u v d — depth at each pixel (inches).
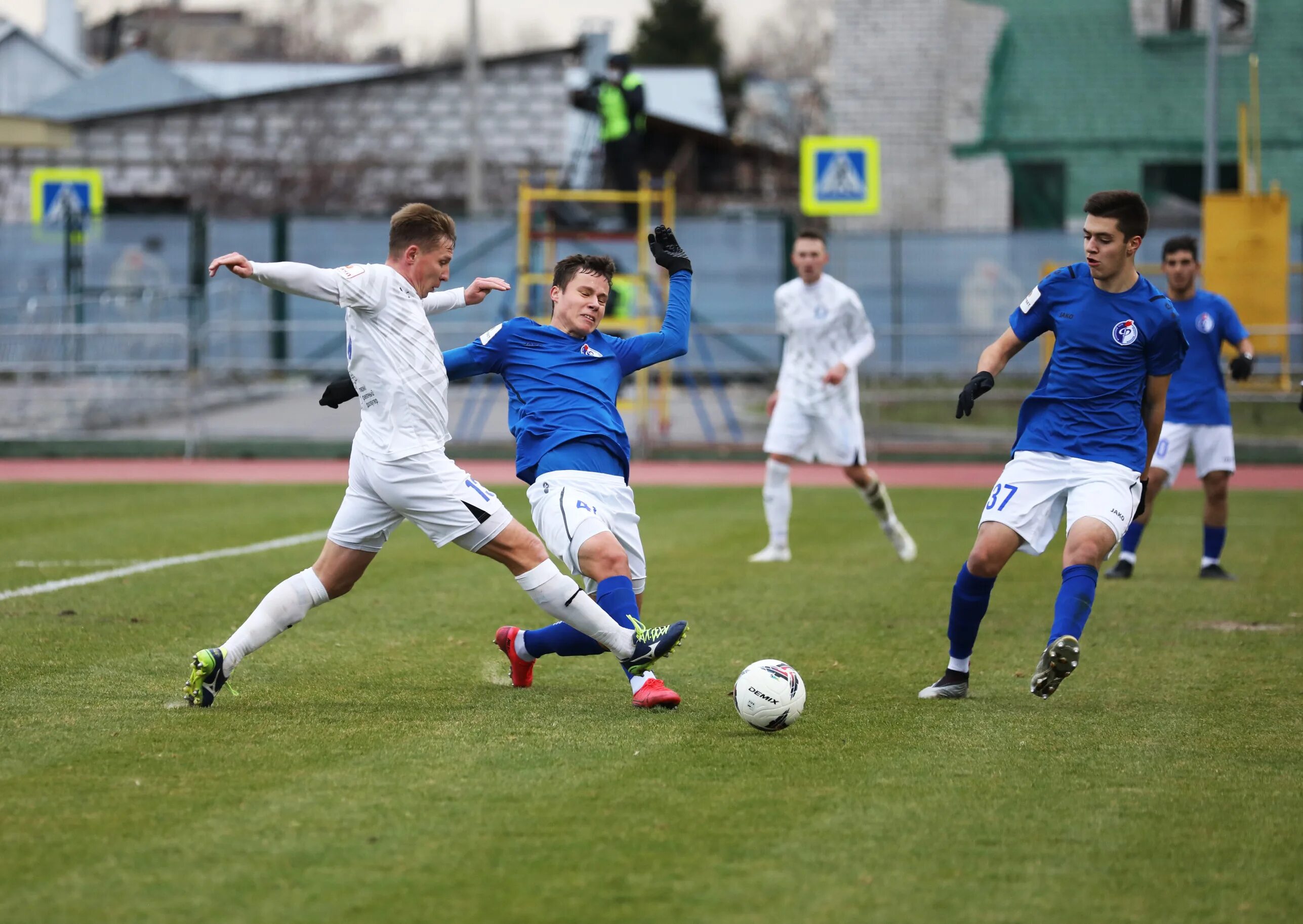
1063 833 599.5
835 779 679.7
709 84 5088.6
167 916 502.9
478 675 940.0
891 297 3535.9
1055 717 820.6
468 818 614.5
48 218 3282.5
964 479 2524.6
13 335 2972.4
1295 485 2411.4
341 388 834.2
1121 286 841.5
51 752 722.2
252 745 737.6
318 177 4461.1
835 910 512.4
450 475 815.7
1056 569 1485.0
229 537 1659.7
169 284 3740.2
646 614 1191.6
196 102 4443.9
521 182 2989.7
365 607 1205.1
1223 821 618.2
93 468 2652.6
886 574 1428.4
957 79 4082.2
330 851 571.5
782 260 3624.5
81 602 1207.6
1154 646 1062.4
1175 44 3988.7
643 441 2817.4
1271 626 1149.7
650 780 676.1
